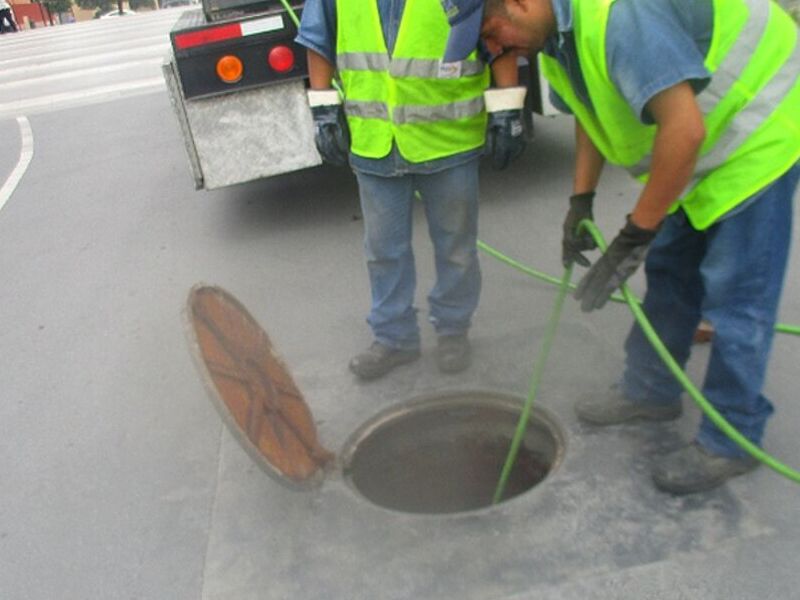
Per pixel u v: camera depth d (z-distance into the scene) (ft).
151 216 20.35
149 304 15.43
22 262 18.49
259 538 9.02
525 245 15.79
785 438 9.55
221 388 8.60
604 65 7.19
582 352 11.69
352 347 12.71
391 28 9.90
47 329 15.08
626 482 9.07
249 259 16.85
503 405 11.01
